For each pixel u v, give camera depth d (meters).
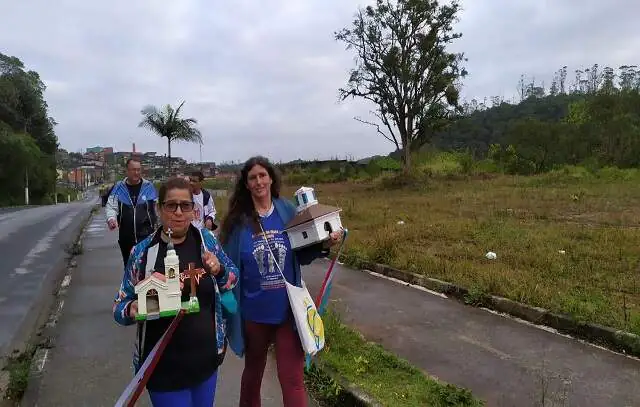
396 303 7.16
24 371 4.95
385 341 5.62
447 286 7.71
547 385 4.45
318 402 4.32
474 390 4.37
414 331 5.95
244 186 3.60
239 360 5.29
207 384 2.83
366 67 32.22
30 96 70.88
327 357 4.87
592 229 11.91
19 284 9.13
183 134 23.86
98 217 23.30
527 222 13.77
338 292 7.81
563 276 7.95
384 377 4.53
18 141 57.97
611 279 7.66
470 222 13.46
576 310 6.14
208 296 2.79
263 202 3.61
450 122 33.19
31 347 5.76
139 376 2.45
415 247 10.68
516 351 5.29
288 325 3.51
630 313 5.97
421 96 32.50
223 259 2.97
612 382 4.52
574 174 30.75
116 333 6.13
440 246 10.74
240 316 3.48
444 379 4.61
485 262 9.11
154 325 2.67
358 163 48.91
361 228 14.02
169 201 2.71
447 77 32.12
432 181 32.09
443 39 31.81
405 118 33.00
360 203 20.83
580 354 5.20
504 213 15.59
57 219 23.42
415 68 32.16
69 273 9.84
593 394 4.27
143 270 2.72
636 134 40.94
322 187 35.62
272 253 3.48
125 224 6.74
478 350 5.32
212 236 2.94
